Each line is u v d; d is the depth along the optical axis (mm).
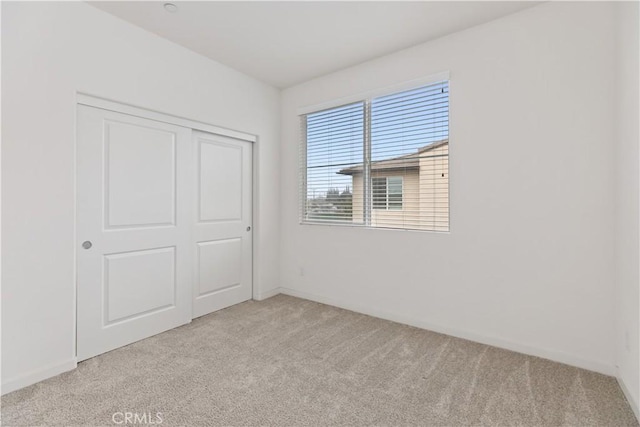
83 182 2230
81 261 2221
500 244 2395
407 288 2885
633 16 1664
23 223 1878
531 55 2246
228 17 2365
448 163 2635
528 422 1574
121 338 2438
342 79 3289
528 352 2287
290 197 3795
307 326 2842
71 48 2092
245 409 1678
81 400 1748
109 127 2361
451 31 2564
